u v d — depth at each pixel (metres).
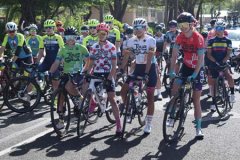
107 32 6.27
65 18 23.70
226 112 7.96
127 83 6.33
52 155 5.34
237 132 6.56
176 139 6.09
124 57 6.55
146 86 6.38
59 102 6.26
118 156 5.33
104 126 6.82
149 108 6.39
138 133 6.43
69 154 5.39
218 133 6.49
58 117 6.37
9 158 5.21
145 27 6.35
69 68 6.79
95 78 6.26
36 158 5.22
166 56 11.15
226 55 8.12
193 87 6.11
